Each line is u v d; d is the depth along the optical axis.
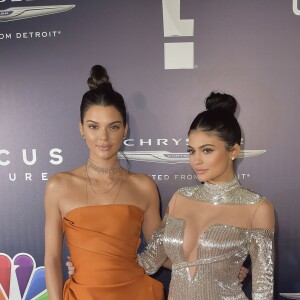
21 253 1.76
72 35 1.63
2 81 1.67
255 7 1.58
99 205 1.35
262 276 1.14
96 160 1.39
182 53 1.61
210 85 1.62
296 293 1.71
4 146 1.70
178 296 1.20
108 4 1.61
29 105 1.67
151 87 1.64
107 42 1.62
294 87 1.60
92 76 1.41
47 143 1.69
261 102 1.62
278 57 1.59
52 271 1.36
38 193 1.72
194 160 1.20
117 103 1.33
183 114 1.65
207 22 1.59
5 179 1.72
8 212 1.74
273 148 1.64
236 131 1.20
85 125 1.34
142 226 1.49
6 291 1.77
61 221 1.40
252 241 1.17
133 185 1.43
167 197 1.70
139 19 1.61
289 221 1.67
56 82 1.66
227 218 1.18
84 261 1.31
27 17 1.63
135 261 1.39
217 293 1.15
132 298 1.34
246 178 1.67
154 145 1.67
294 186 1.65
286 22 1.58
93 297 1.28
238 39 1.59
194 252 1.18
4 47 1.65
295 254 1.69
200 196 1.25
